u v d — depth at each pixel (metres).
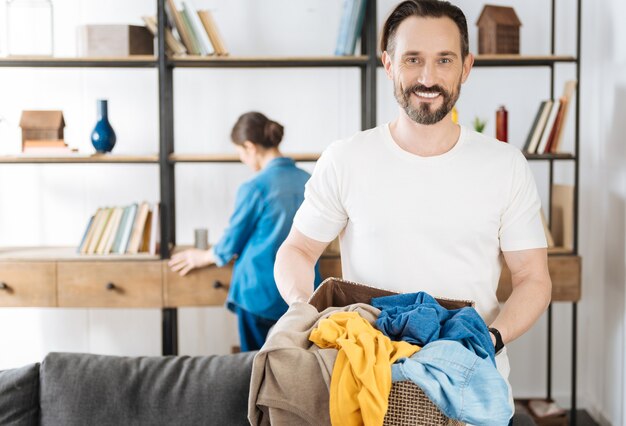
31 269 3.51
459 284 1.78
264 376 1.43
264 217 3.30
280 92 3.93
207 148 3.94
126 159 3.52
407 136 1.79
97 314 4.00
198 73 3.90
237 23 3.90
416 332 1.46
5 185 3.93
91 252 3.62
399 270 1.79
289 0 3.89
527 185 1.80
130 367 2.02
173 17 3.49
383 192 1.79
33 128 3.54
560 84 3.92
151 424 1.95
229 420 1.95
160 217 3.55
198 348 4.04
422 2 1.70
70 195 3.95
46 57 3.49
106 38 3.52
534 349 4.06
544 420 3.71
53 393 1.99
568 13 3.86
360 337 1.39
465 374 1.37
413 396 1.38
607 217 3.63
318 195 1.87
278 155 3.44
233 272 3.39
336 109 3.95
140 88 3.91
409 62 1.68
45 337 4.00
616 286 3.55
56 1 3.85
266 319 3.35
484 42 3.61
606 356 3.69
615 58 3.48
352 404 1.36
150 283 3.52
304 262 1.87
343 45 3.54
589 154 3.83
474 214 1.77
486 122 3.94
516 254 1.81
